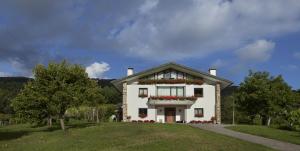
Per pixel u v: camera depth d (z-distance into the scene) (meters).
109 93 101.31
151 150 22.64
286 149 23.61
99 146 25.39
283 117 53.41
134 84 61.53
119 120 69.44
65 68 40.41
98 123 48.53
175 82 61.12
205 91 61.06
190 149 22.80
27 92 39.72
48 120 51.41
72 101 39.75
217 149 22.80
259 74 58.00
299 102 56.88
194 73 61.22
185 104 60.28
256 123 55.78
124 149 23.34
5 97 93.19
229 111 77.38
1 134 39.72
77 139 30.14
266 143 26.58
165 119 60.84
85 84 41.50
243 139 28.94
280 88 56.72
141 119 60.59
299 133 34.94
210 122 60.16
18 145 29.30
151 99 60.03
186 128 37.16
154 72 61.66
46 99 38.94
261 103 56.94
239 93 58.31
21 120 40.19
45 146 27.38
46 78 39.88
